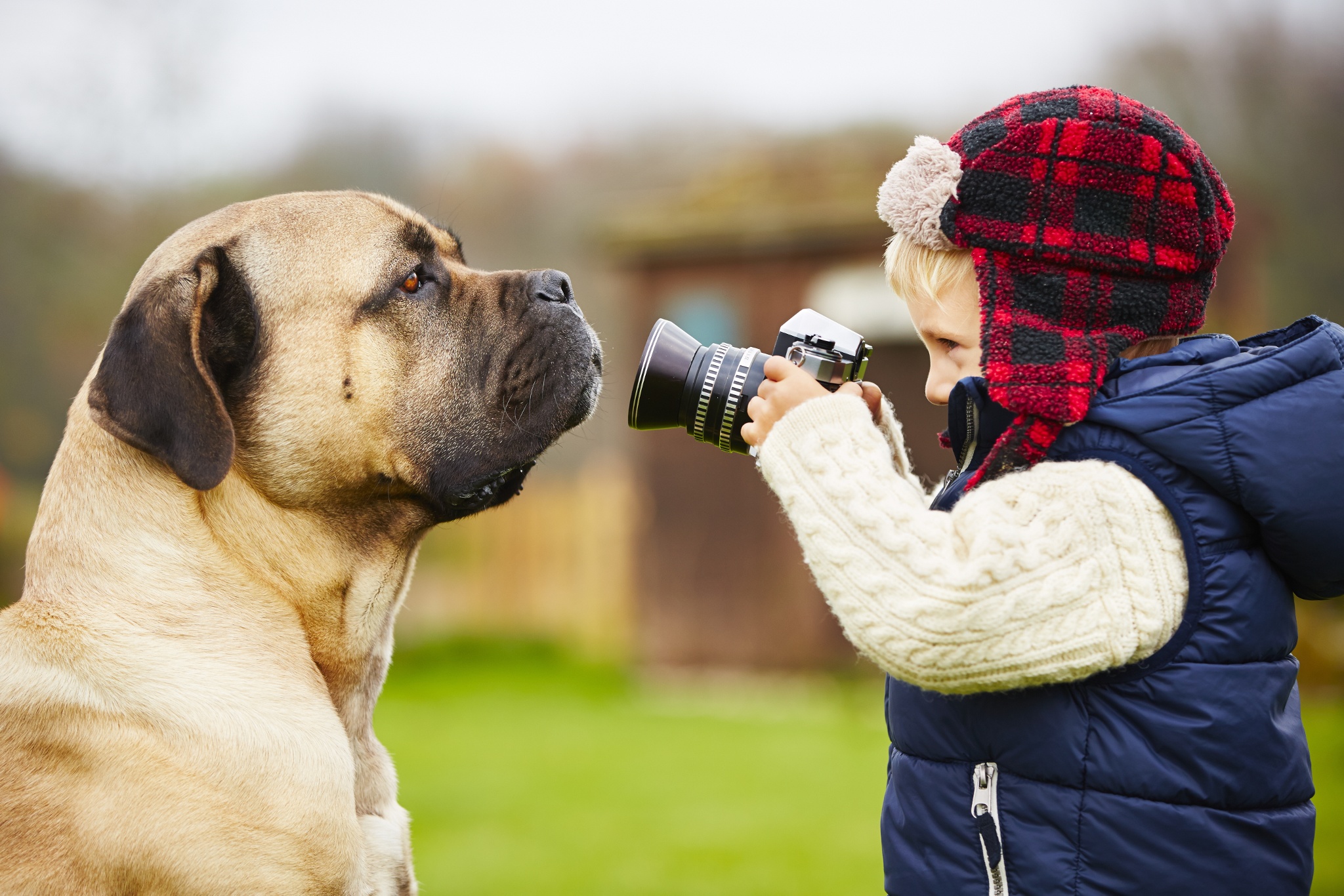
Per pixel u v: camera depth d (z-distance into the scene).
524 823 5.59
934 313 2.27
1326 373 2.04
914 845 2.16
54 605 2.34
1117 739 1.96
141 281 2.53
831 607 2.10
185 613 2.36
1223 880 1.92
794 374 2.29
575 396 2.89
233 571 2.46
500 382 2.77
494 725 8.42
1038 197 2.09
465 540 14.18
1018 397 2.02
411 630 14.17
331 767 2.34
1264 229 11.59
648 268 11.41
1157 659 1.95
